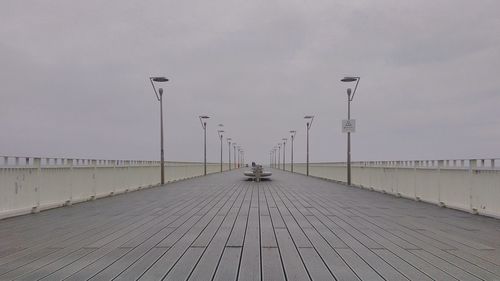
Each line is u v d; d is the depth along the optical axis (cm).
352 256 518
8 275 428
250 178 3047
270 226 764
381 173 1666
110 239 632
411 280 412
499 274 434
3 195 847
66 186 1136
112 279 412
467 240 628
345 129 2303
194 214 949
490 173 871
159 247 570
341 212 993
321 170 3278
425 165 1225
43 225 777
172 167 2636
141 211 1009
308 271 446
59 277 420
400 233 691
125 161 1659
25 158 924
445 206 1092
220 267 460
